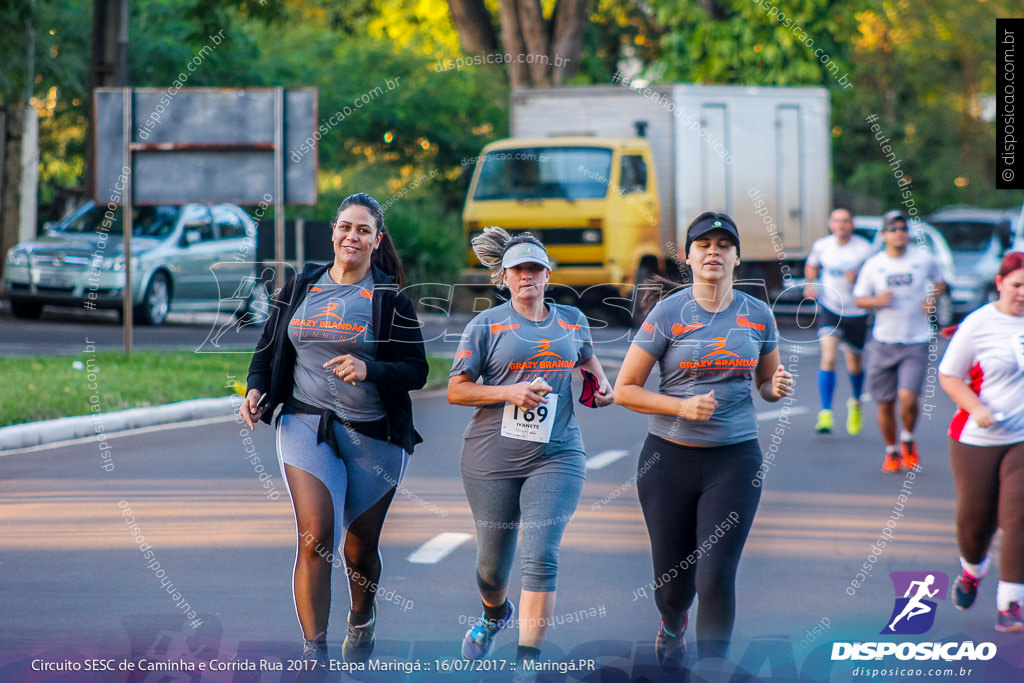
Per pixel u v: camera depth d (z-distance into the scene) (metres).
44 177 96.75
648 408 15.83
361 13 94.25
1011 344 18.23
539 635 15.66
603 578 21.16
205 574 20.83
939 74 138.38
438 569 21.56
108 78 67.44
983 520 18.69
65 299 60.94
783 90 67.75
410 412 16.70
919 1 136.25
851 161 131.88
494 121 84.44
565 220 58.56
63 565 21.27
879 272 30.89
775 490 28.58
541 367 16.33
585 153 59.25
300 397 16.42
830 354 36.72
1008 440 18.34
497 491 16.41
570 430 16.56
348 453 16.31
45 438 34.00
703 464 15.93
